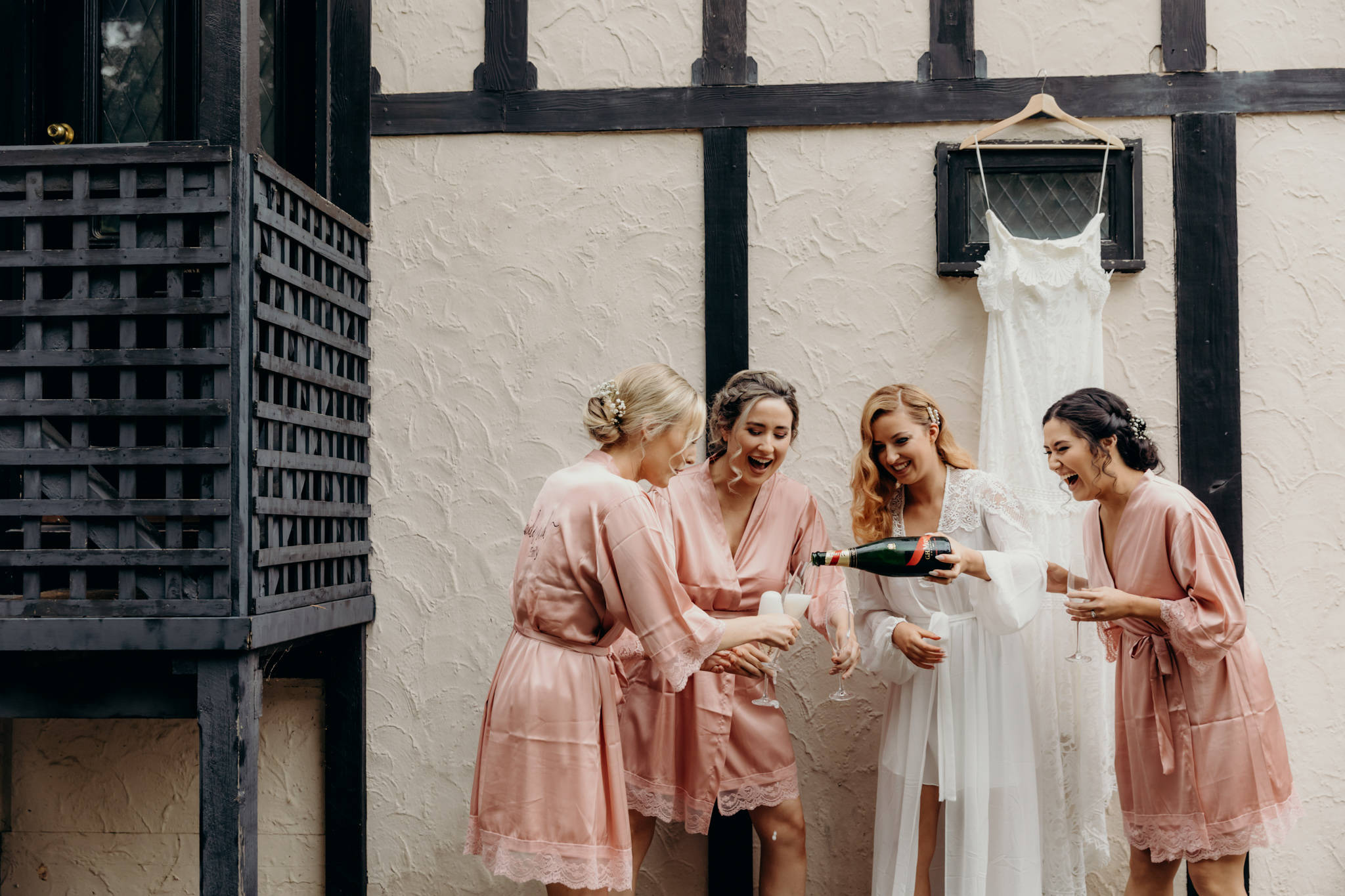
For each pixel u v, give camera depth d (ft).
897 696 7.43
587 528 6.22
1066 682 7.84
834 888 8.65
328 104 9.20
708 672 7.16
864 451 7.48
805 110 8.98
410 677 9.04
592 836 6.05
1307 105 8.71
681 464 6.63
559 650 6.28
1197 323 8.71
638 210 9.11
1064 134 8.86
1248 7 8.81
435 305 9.21
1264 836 6.53
